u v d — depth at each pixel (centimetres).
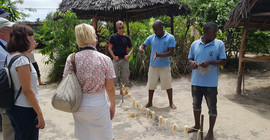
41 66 896
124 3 623
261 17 508
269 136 287
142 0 629
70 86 167
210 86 265
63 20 614
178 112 382
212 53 262
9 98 168
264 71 718
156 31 364
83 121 183
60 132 312
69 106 165
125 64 491
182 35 771
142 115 370
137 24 905
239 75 489
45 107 419
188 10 748
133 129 316
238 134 294
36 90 187
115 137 291
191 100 451
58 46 600
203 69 266
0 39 227
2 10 264
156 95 494
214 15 816
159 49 372
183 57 719
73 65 175
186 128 273
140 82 616
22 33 175
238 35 792
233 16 472
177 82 615
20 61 164
